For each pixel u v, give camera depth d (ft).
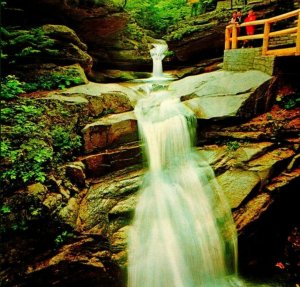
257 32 39.81
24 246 18.15
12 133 20.80
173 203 22.95
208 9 51.19
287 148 24.94
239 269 21.93
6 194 18.31
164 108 30.01
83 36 37.24
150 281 19.65
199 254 20.84
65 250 18.75
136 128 26.61
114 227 20.58
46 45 29.76
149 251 20.02
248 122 27.04
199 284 20.67
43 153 20.42
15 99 24.57
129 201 21.98
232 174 23.66
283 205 23.62
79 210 20.75
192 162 25.85
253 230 21.47
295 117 26.91
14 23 31.55
